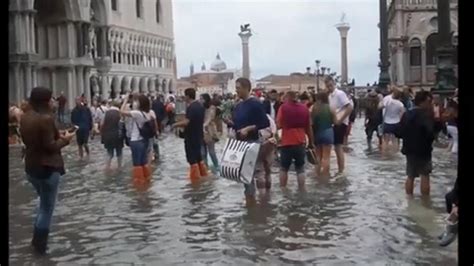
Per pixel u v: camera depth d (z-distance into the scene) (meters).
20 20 45.28
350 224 10.12
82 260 8.48
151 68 93.62
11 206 12.99
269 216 10.95
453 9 51.97
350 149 23.12
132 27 87.25
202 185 14.91
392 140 25.30
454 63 22.89
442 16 22.78
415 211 10.98
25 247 9.27
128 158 22.55
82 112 23.17
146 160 15.78
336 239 9.16
